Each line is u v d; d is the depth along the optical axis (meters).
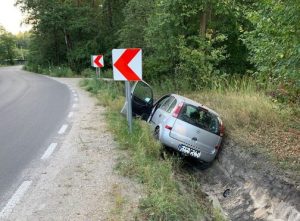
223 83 16.50
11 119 11.31
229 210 7.34
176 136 9.12
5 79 35.53
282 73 6.54
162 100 11.11
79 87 23.58
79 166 6.64
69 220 4.64
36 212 4.81
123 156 7.22
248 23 18.11
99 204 5.12
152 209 5.02
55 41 51.12
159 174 6.51
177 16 17.44
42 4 47.66
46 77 39.38
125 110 11.42
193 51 16.56
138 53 8.34
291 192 6.38
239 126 10.01
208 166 9.62
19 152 7.52
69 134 9.12
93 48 46.34
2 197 5.26
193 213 5.75
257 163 7.77
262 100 11.45
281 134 9.09
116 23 44.91
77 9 48.25
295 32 6.04
